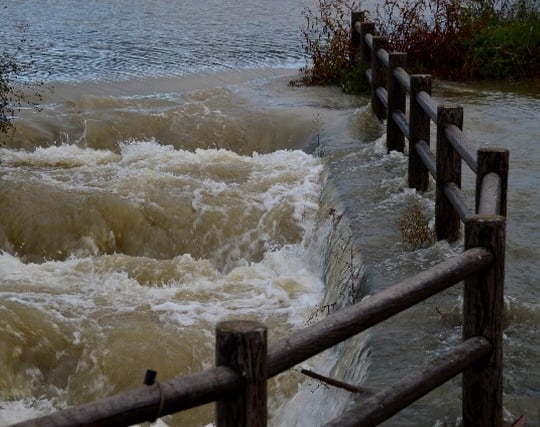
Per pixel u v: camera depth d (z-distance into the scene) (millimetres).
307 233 8844
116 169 10375
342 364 5848
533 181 8648
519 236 7160
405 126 8953
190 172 10289
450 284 4094
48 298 7430
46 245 8984
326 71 13523
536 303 5918
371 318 3707
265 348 3127
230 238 9109
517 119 11180
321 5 15383
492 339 4383
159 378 6594
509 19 14484
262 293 7766
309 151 10992
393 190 8586
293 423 5891
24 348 6793
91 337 6895
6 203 9242
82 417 2746
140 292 7734
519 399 4840
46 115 11812
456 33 13773
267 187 9672
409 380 3998
